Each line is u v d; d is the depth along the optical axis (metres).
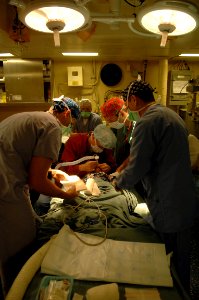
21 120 1.25
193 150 2.56
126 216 1.40
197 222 2.17
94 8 1.55
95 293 0.82
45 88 4.12
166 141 1.25
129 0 1.68
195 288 1.81
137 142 1.25
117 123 1.97
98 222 1.33
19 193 1.23
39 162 1.19
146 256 1.05
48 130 1.21
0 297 1.27
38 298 0.83
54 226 1.32
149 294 0.87
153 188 1.31
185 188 1.27
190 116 3.58
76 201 1.55
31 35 1.75
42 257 1.03
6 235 1.21
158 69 4.22
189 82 3.64
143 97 1.39
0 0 1.59
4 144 1.22
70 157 1.95
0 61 4.03
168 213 1.25
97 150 1.93
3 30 1.64
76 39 1.84
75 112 1.54
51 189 1.25
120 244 1.12
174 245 1.30
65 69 4.49
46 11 1.13
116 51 2.50
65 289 0.86
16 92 3.98
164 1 1.06
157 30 1.32
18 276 0.93
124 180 1.30
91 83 4.53
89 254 1.05
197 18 1.15
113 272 0.96
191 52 3.28
